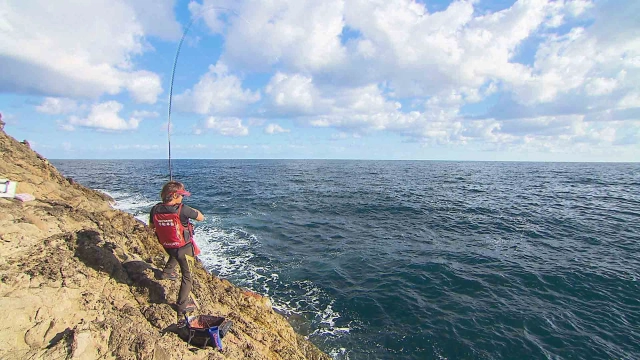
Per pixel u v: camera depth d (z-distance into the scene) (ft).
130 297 13.92
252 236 48.80
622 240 46.55
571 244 44.96
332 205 76.79
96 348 10.29
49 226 15.79
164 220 12.92
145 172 192.65
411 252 41.93
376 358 21.48
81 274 13.46
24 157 28.35
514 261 38.22
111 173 177.06
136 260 16.40
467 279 33.24
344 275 34.32
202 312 14.78
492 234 50.78
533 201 83.15
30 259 13.03
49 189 23.57
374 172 220.43
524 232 51.67
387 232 52.29
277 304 28.04
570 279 32.91
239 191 101.81
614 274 33.96
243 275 34.01
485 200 85.30
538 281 32.63
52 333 10.47
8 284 11.31
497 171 239.91
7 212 15.16
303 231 52.49
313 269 35.94
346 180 150.61
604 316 26.27
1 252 12.67
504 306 27.89
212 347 12.26
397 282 32.55
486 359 21.36
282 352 16.38
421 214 66.64
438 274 34.50
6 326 10.00
